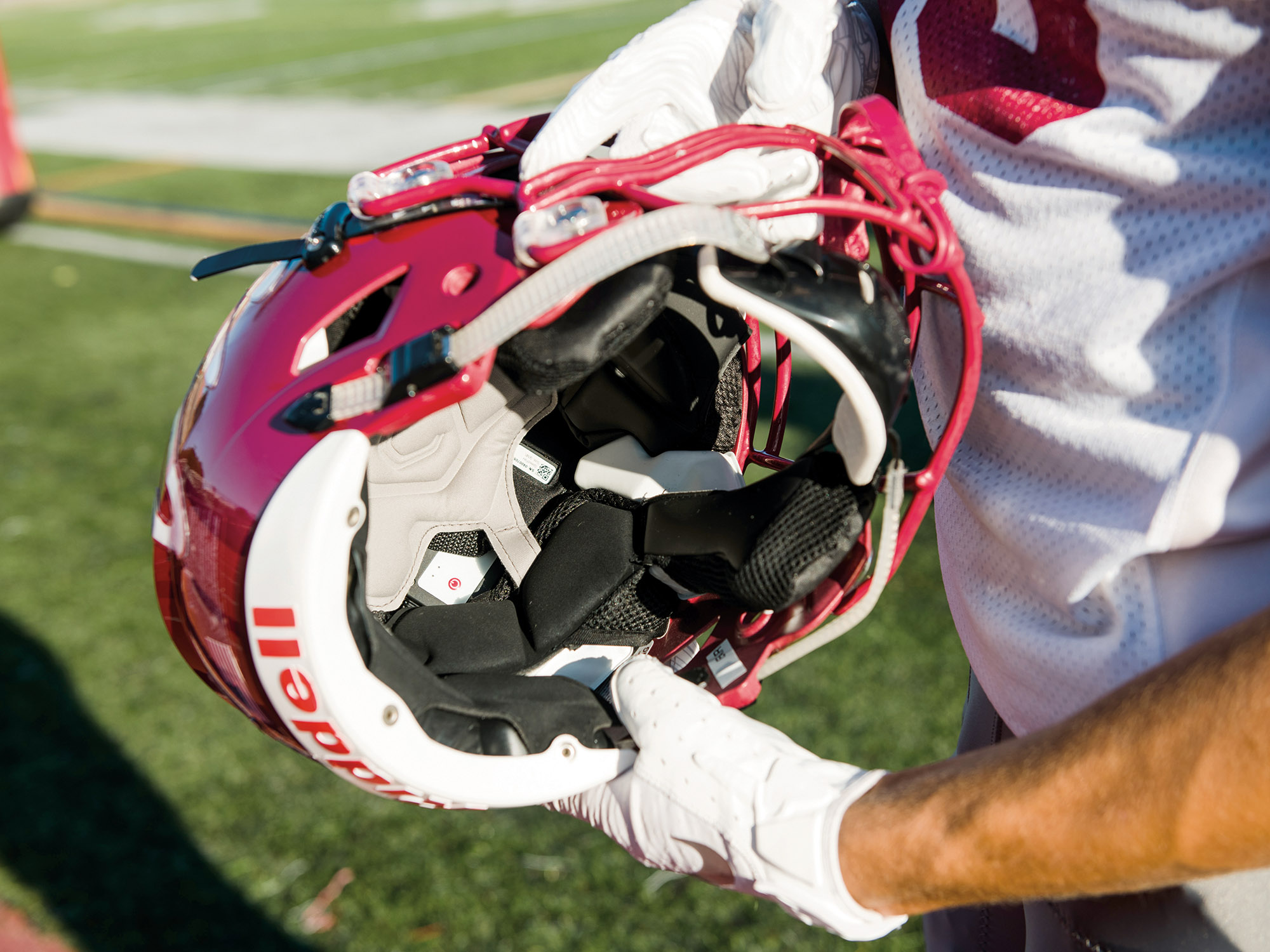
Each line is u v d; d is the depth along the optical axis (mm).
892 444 683
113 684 2230
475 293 674
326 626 654
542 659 855
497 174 811
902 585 2322
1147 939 701
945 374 769
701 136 661
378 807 1877
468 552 934
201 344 4086
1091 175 629
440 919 1650
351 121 7879
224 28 14914
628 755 731
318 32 13594
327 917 1670
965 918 977
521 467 924
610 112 721
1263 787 459
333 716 663
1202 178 581
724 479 903
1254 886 669
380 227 742
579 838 1782
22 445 3312
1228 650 480
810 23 688
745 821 637
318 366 706
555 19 12945
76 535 2797
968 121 686
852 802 608
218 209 5836
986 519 717
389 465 843
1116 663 655
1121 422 634
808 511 724
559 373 650
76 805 1917
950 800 559
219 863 1782
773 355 3104
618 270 624
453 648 835
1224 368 596
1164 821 484
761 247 629
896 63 745
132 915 1698
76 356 4016
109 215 5863
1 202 5641
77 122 8648
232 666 734
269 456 685
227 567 693
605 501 911
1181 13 574
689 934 1596
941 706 1969
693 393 878
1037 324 655
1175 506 608
